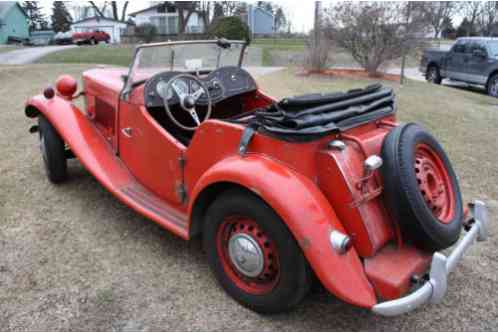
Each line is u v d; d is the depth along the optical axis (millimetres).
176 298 2891
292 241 2412
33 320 2664
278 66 17312
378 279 2326
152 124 3354
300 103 2676
